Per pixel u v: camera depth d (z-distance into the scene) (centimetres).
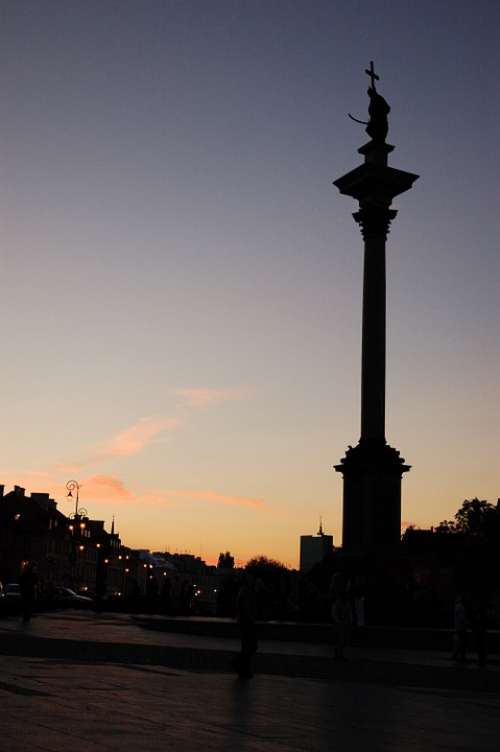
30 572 4847
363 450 5094
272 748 1275
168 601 8606
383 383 5197
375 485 5022
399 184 5403
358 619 4716
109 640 3784
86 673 2259
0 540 14725
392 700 2069
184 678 2330
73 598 9862
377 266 5319
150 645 3506
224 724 1516
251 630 2498
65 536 17212
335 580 3331
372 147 5506
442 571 4975
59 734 1277
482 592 3719
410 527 11425
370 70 5675
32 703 1606
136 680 2175
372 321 5250
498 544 8819
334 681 2519
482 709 1980
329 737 1435
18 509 15725
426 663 3359
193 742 1287
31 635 3644
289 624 4588
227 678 2427
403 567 4909
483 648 3419
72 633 4109
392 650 4044
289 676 2619
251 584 2530
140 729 1383
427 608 4781
